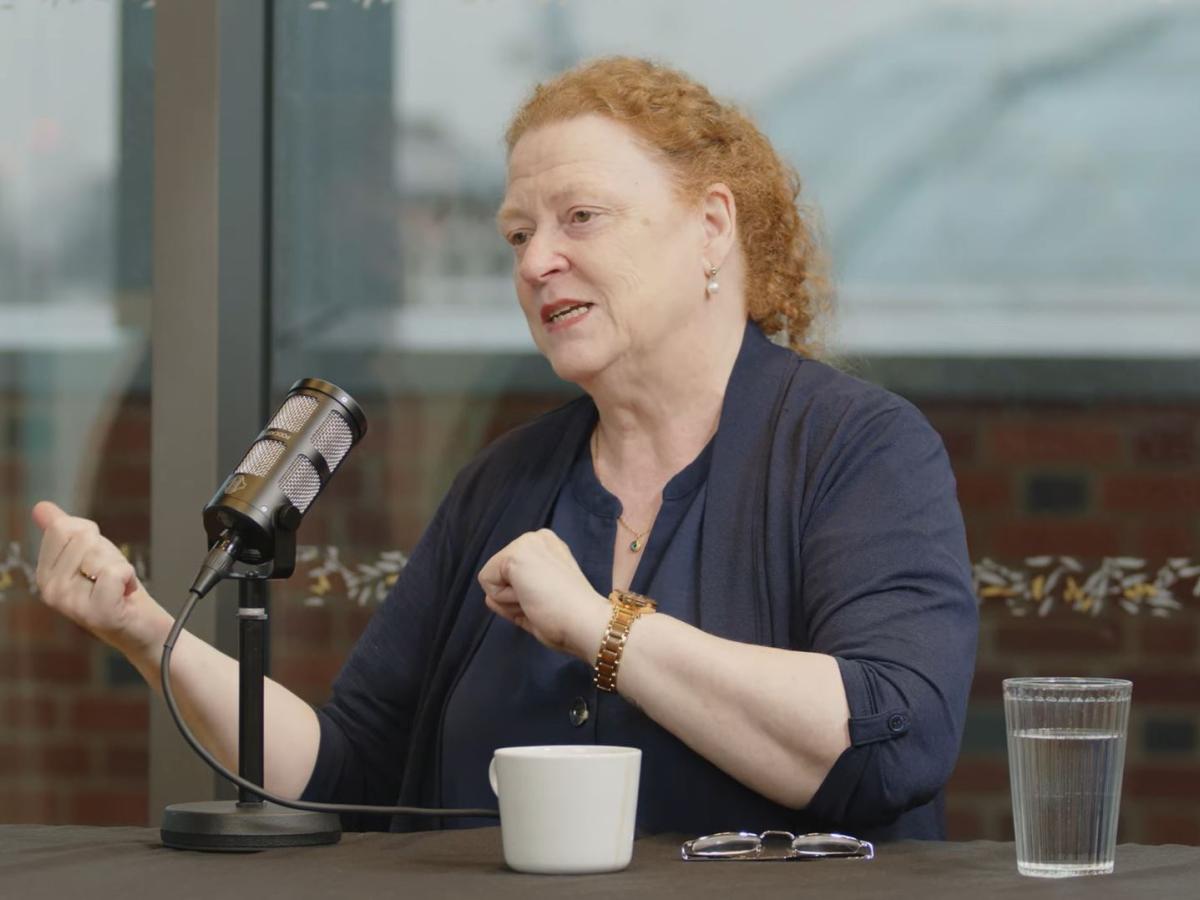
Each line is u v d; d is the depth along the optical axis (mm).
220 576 2518
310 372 4645
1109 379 4266
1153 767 4207
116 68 4730
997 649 4273
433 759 3242
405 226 4617
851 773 2619
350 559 4586
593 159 3115
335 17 4645
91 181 4738
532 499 3324
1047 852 2193
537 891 2064
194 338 4625
